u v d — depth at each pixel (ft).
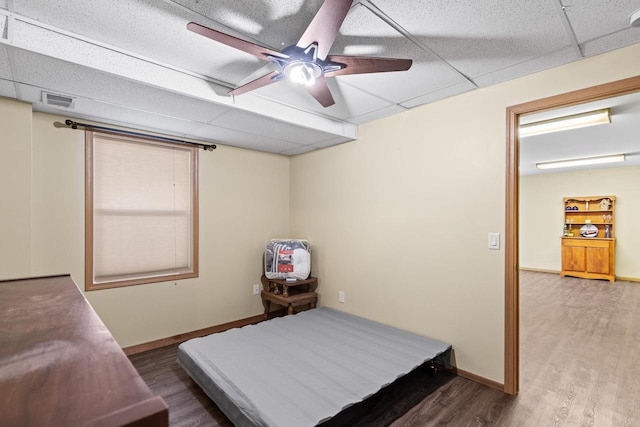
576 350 10.28
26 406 1.41
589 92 6.75
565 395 7.70
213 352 8.32
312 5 5.09
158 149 10.89
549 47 6.36
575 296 17.47
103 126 9.62
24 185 7.75
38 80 6.66
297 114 9.76
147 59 6.76
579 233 24.13
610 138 14.07
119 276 10.11
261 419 5.71
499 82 7.99
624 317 13.69
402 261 10.11
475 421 6.73
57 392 1.54
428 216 9.45
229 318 12.51
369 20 5.42
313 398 6.31
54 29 5.67
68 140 9.10
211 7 5.11
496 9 5.18
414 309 9.78
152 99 7.73
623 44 6.26
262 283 13.51
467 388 8.04
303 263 12.47
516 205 7.80
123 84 6.89
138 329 10.25
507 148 7.86
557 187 25.07
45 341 2.27
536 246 26.13
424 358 8.04
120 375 1.75
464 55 6.66
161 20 5.47
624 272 22.07
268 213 13.87
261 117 9.09
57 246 8.93
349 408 6.73
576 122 11.22
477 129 8.40
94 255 9.61
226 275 12.44
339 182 12.27
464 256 8.65
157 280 10.66
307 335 9.55
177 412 7.08
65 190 9.05
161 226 10.95
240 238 12.89
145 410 1.37
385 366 7.61
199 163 11.76
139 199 10.50
